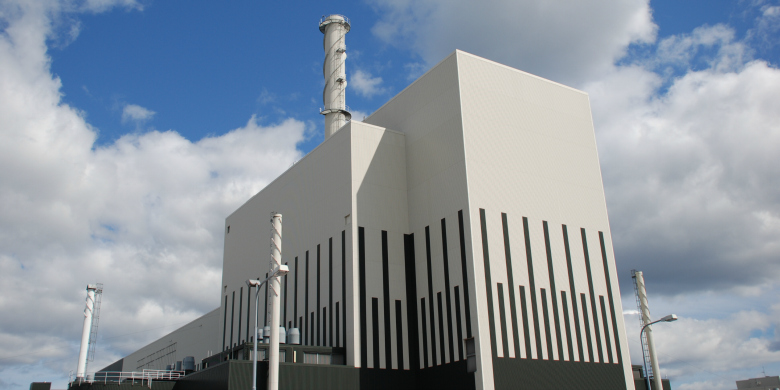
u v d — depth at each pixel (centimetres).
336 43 10038
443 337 5806
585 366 5969
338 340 6125
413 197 6594
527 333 5703
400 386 5922
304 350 5859
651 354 6738
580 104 7106
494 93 6425
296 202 7469
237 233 8981
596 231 6644
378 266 6247
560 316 5991
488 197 5972
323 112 9731
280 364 5462
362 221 6328
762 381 12712
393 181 6644
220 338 8844
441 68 6494
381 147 6694
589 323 6175
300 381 5509
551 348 5803
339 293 6262
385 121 7300
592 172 6881
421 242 6344
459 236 5856
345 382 5700
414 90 6869
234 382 5322
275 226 5050
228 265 9062
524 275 5909
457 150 6078
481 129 6178
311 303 6731
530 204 6234
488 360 5378
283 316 7250
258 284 4472
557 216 6397
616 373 6156
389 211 6512
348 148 6569
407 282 6328
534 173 6394
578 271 6322
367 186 6475
